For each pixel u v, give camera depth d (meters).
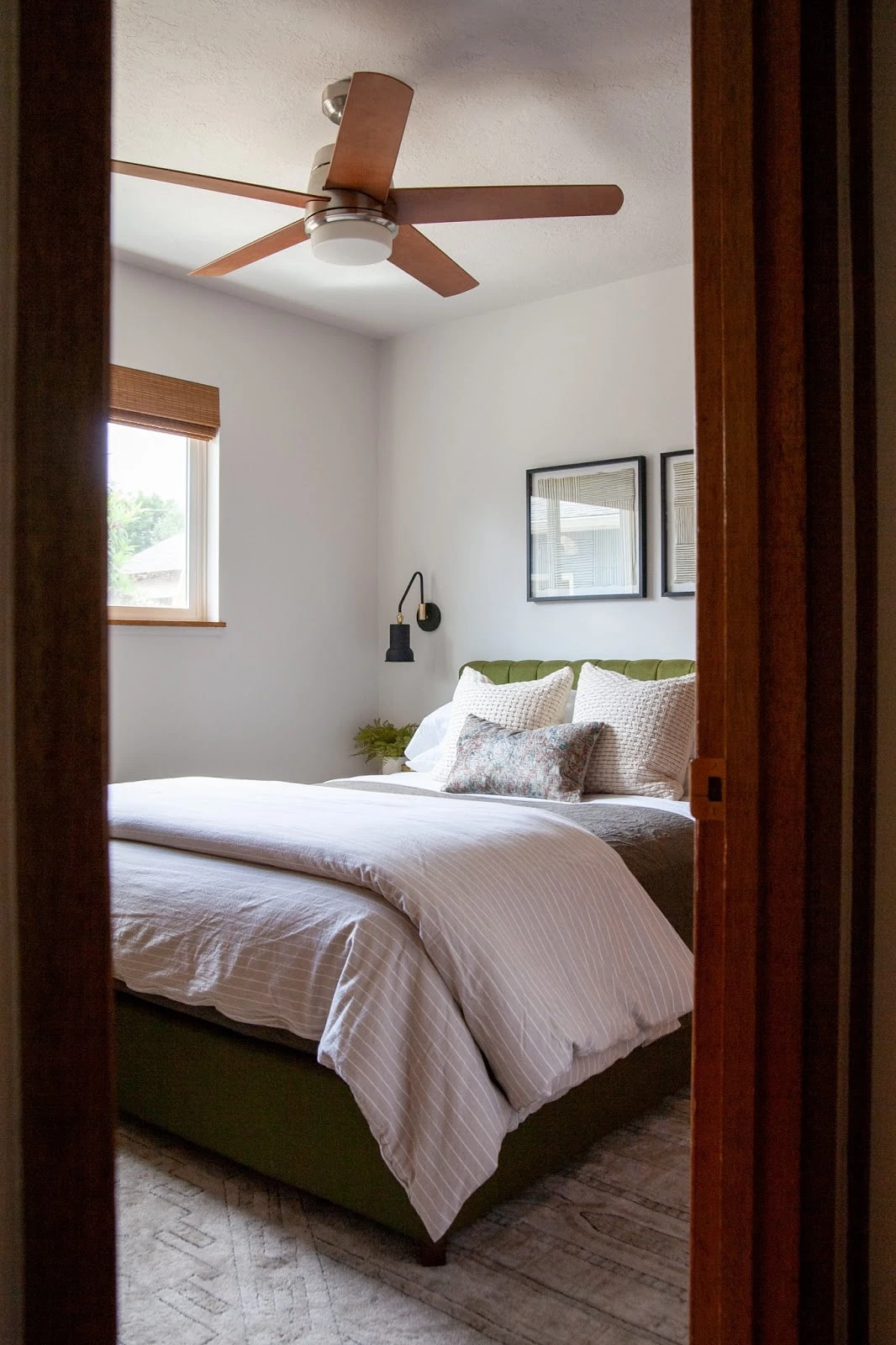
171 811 2.68
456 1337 1.67
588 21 2.55
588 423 4.43
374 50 2.66
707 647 1.17
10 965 0.72
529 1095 1.91
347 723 5.07
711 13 1.16
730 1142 1.11
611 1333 1.68
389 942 1.96
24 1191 0.71
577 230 3.79
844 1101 1.17
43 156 0.72
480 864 2.19
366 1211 1.94
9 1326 0.71
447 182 3.43
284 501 4.75
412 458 5.09
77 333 0.73
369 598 5.19
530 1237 1.98
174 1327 1.70
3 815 0.72
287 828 2.40
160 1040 2.38
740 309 1.12
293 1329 1.70
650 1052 2.54
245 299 4.55
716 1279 1.14
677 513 4.16
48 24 0.73
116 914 2.42
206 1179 2.25
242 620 4.57
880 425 1.19
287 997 2.04
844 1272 1.17
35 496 0.72
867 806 1.17
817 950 1.11
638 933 2.38
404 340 5.11
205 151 3.21
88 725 0.74
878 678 1.18
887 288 1.18
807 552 1.11
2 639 0.72
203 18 2.52
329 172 2.57
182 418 4.30
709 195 1.16
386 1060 1.86
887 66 1.19
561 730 3.43
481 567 4.82
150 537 4.30
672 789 3.41
